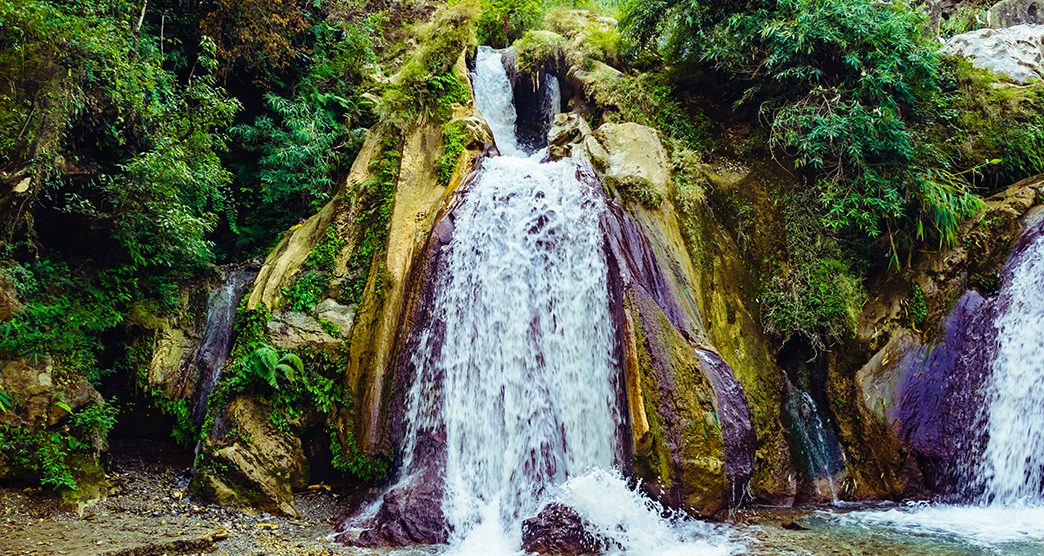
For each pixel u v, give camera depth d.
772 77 10.04
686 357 7.47
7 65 7.67
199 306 9.38
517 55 13.00
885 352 8.72
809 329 8.95
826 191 9.32
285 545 6.40
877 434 8.40
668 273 8.34
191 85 10.44
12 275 7.63
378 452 7.63
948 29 13.36
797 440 8.52
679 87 11.29
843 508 7.86
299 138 10.84
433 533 6.69
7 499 6.75
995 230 8.83
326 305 8.74
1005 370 8.12
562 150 9.96
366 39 12.62
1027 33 11.35
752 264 9.52
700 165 10.14
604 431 7.40
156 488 7.72
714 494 7.00
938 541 6.41
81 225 8.94
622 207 8.70
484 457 7.55
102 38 8.20
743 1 10.36
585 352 7.77
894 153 9.23
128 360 8.70
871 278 9.45
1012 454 7.88
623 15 12.55
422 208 9.12
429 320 8.09
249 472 7.43
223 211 11.10
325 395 8.12
